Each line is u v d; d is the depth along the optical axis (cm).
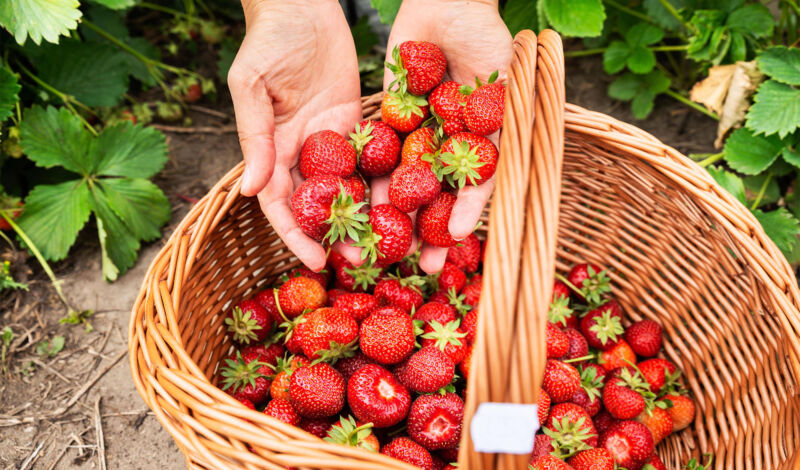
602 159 57
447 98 52
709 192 49
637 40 80
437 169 51
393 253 50
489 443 35
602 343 57
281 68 50
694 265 58
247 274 57
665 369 56
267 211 51
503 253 37
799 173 70
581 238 62
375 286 58
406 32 57
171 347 45
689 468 51
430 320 53
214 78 89
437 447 49
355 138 53
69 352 65
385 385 49
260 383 52
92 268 72
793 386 48
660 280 58
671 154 50
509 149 40
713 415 55
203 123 85
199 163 81
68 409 62
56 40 61
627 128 52
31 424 61
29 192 73
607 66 81
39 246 69
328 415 49
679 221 55
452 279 58
